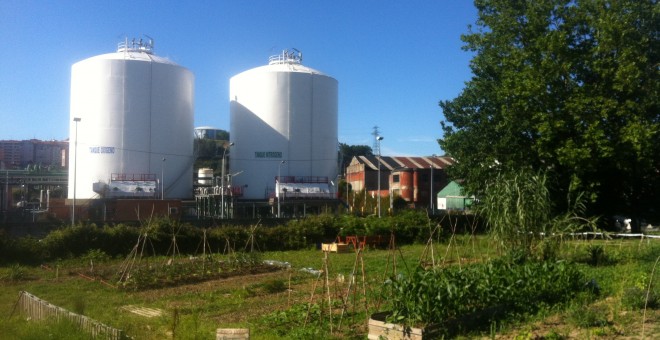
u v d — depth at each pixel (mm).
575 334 9547
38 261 26172
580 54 32500
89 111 66125
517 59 33250
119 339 9164
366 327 11195
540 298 11812
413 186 81125
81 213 60031
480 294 10852
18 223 34281
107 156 65688
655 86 30344
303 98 73812
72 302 15805
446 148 39000
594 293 12945
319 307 12922
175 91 70250
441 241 35312
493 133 36781
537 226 17391
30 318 12258
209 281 20453
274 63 78438
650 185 37219
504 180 18312
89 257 26562
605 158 30938
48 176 85000
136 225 35719
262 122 73000
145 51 71875
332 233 35750
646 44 31469
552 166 32281
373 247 33062
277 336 10781
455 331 9961
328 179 74688
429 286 10023
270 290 17156
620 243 23812
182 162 71188
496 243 18500
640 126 29031
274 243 33312
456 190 70938
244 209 70438
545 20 33281
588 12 33062
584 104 30203
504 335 9680
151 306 15383
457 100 38656
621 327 9695
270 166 72688
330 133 76125
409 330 9609
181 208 62688
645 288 12297
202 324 11914
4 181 80312
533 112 32281
